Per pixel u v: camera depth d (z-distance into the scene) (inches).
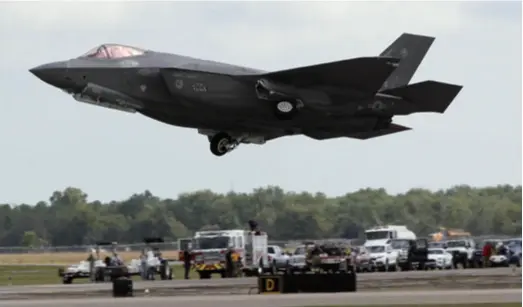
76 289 4741.6
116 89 4608.8
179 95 4606.3
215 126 4845.0
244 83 4699.8
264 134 4985.2
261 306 3393.2
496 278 5098.4
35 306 3491.6
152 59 4682.6
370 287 4426.7
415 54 5570.9
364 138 5187.0
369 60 4638.3
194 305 3440.0
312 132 4995.1
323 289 3988.7
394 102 4936.0
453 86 4886.8
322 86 4761.3
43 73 4562.0
